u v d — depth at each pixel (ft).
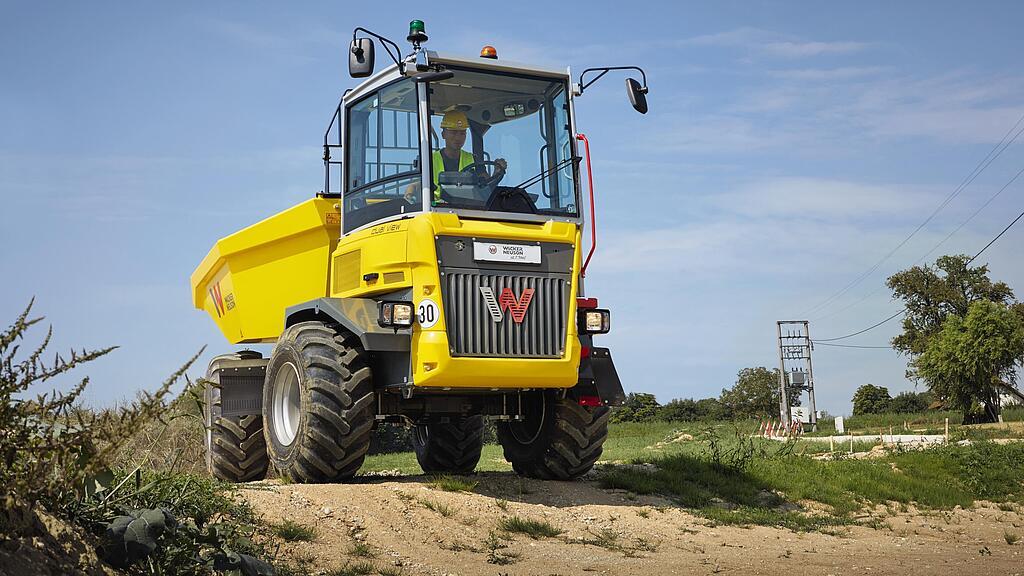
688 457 45.47
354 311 30.73
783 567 25.03
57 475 15.71
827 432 143.13
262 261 38.91
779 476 44.73
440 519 28.02
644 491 36.68
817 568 25.00
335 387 30.53
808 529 34.12
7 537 14.01
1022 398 188.24
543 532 28.19
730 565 25.11
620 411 243.19
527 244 31.30
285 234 36.60
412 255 30.22
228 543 18.97
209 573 17.34
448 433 41.98
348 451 30.89
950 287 257.96
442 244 30.27
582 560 24.98
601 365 34.22
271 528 23.90
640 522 31.45
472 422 42.29
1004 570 24.93
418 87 31.35
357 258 32.35
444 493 30.96
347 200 33.65
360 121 33.63
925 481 52.08
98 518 16.83
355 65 29.14
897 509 43.47
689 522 32.58
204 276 44.29
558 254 31.71
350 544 24.14
